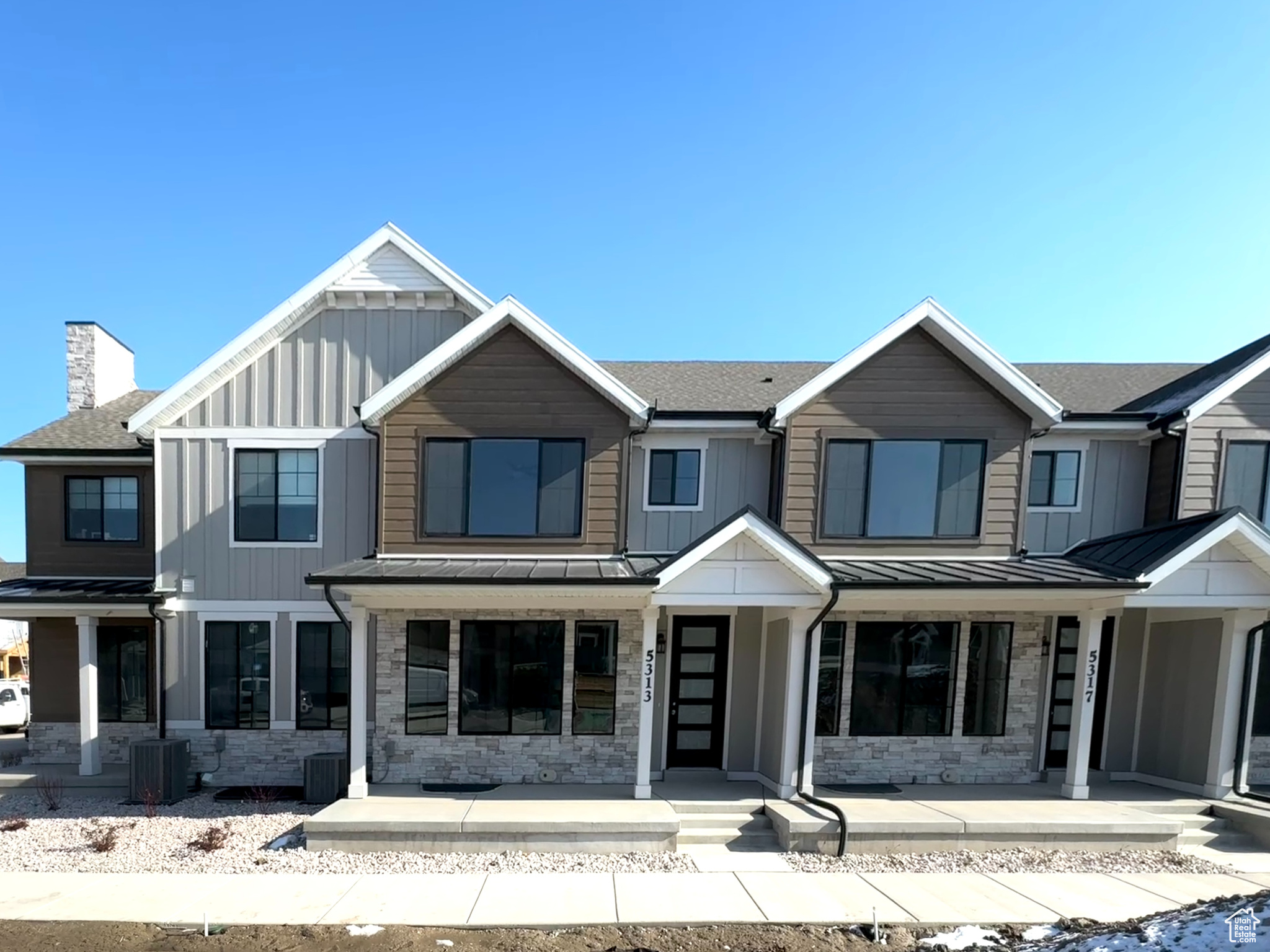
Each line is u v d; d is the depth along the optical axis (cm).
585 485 989
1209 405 1020
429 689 986
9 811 962
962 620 1024
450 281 1052
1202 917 515
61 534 1166
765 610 1020
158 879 704
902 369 1027
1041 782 1027
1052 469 1102
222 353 1050
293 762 1070
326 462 1070
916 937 601
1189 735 998
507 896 668
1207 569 913
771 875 736
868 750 1013
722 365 1428
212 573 1070
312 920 612
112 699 1159
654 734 1020
